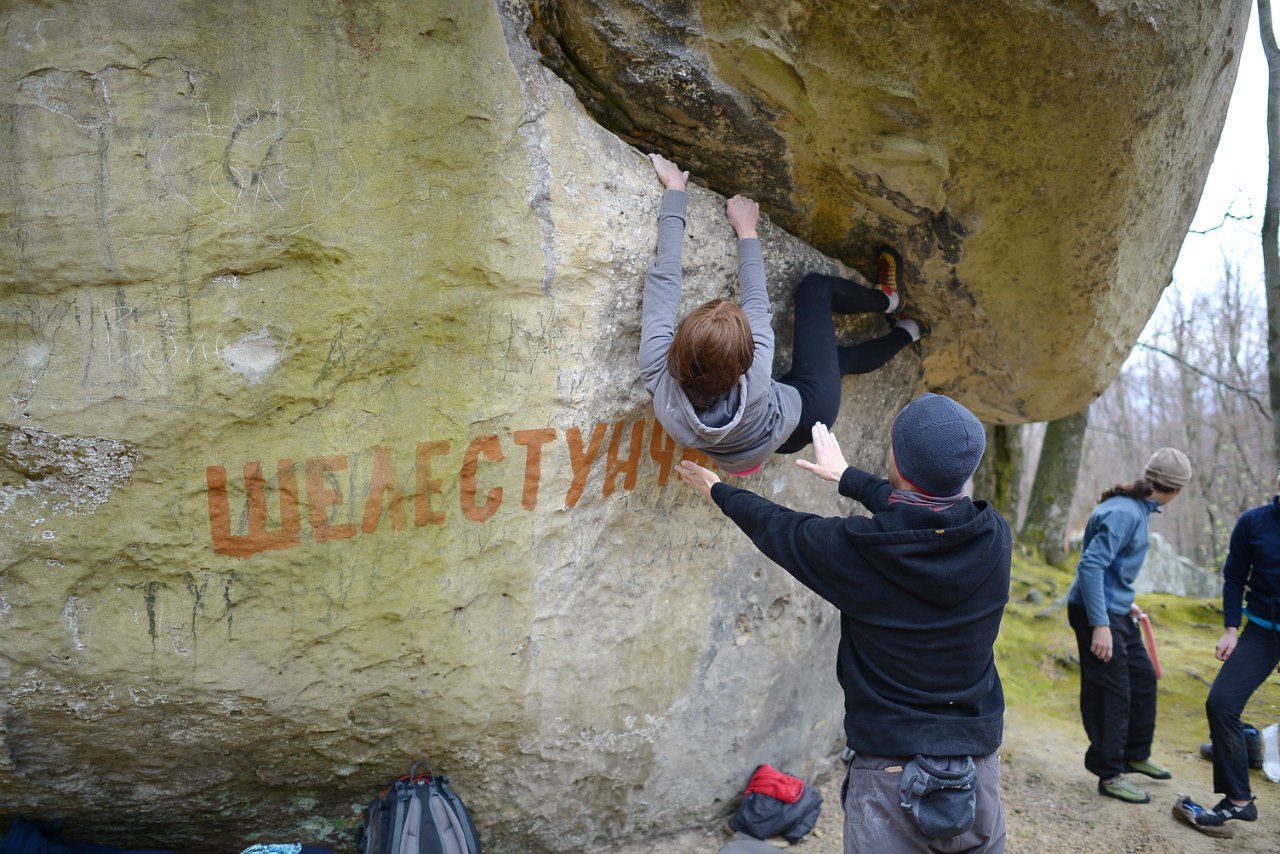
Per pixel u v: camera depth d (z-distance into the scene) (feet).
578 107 8.66
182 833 9.39
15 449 7.19
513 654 9.28
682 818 11.43
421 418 8.33
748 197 10.28
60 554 7.48
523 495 8.90
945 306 11.95
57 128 6.95
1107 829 12.40
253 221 7.47
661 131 9.43
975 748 6.79
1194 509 59.47
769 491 11.27
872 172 9.77
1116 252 10.41
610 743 10.34
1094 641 12.66
